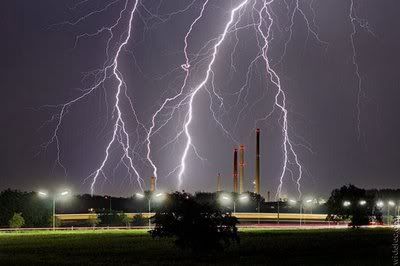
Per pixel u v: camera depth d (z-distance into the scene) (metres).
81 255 47.88
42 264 41.09
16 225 87.19
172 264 41.34
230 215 47.31
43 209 92.81
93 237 67.88
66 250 52.06
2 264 41.12
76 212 115.25
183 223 46.31
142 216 101.69
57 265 40.50
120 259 44.84
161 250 51.91
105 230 84.50
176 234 46.50
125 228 90.44
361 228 92.62
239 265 40.94
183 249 48.53
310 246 56.00
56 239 64.69
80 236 69.81
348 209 91.56
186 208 46.59
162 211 47.31
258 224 110.69
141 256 47.09
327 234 74.38
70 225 97.81
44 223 92.44
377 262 43.16
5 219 90.00
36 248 53.81
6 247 54.78
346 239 65.06
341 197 92.75
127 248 53.75
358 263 42.44
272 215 118.62
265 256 47.28
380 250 52.62
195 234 46.16
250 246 55.56
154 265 40.69
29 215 91.50
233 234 46.91
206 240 46.25
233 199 104.62
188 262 42.72
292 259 45.16
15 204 91.31
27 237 68.00
